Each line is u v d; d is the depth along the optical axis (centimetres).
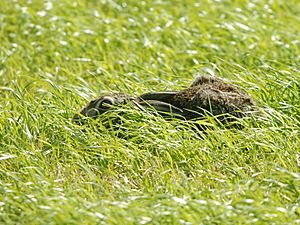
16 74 4006
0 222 2473
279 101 3262
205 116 2991
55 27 4625
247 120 3016
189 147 2900
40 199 2520
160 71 4041
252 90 3319
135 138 2964
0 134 3038
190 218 2420
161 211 2466
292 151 2883
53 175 2805
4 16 4834
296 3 5350
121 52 4303
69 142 2972
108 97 3102
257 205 2483
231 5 5209
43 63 4244
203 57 4256
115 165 2883
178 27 4619
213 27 4675
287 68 3569
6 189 2622
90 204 2500
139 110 3069
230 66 3916
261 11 5006
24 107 3112
